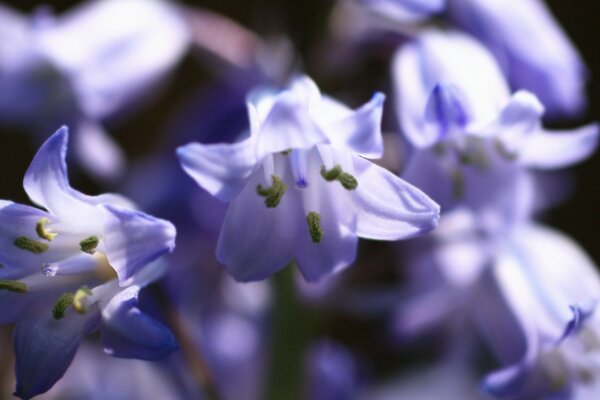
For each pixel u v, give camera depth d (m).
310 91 0.21
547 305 0.24
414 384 0.30
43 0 0.39
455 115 0.22
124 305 0.20
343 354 0.28
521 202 0.23
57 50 0.25
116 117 0.26
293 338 0.25
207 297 0.27
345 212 0.21
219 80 0.28
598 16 0.38
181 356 0.26
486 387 0.22
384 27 0.25
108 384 0.27
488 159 0.23
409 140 0.23
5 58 0.26
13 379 0.26
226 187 0.20
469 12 0.25
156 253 0.20
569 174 0.36
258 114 0.21
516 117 0.22
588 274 0.24
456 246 0.25
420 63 0.24
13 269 0.21
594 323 0.23
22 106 0.26
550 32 0.25
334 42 0.25
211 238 0.26
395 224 0.21
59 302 0.20
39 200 0.20
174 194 0.26
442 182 0.23
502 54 0.25
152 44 0.26
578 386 0.23
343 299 0.25
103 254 0.21
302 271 0.21
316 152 0.21
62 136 0.20
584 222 0.38
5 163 0.39
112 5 0.26
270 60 0.26
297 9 0.24
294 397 0.25
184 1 0.38
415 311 0.26
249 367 0.27
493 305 0.24
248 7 0.38
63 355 0.20
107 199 0.20
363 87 0.26
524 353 0.24
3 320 0.21
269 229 0.21
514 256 0.24
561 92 0.25
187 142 0.26
